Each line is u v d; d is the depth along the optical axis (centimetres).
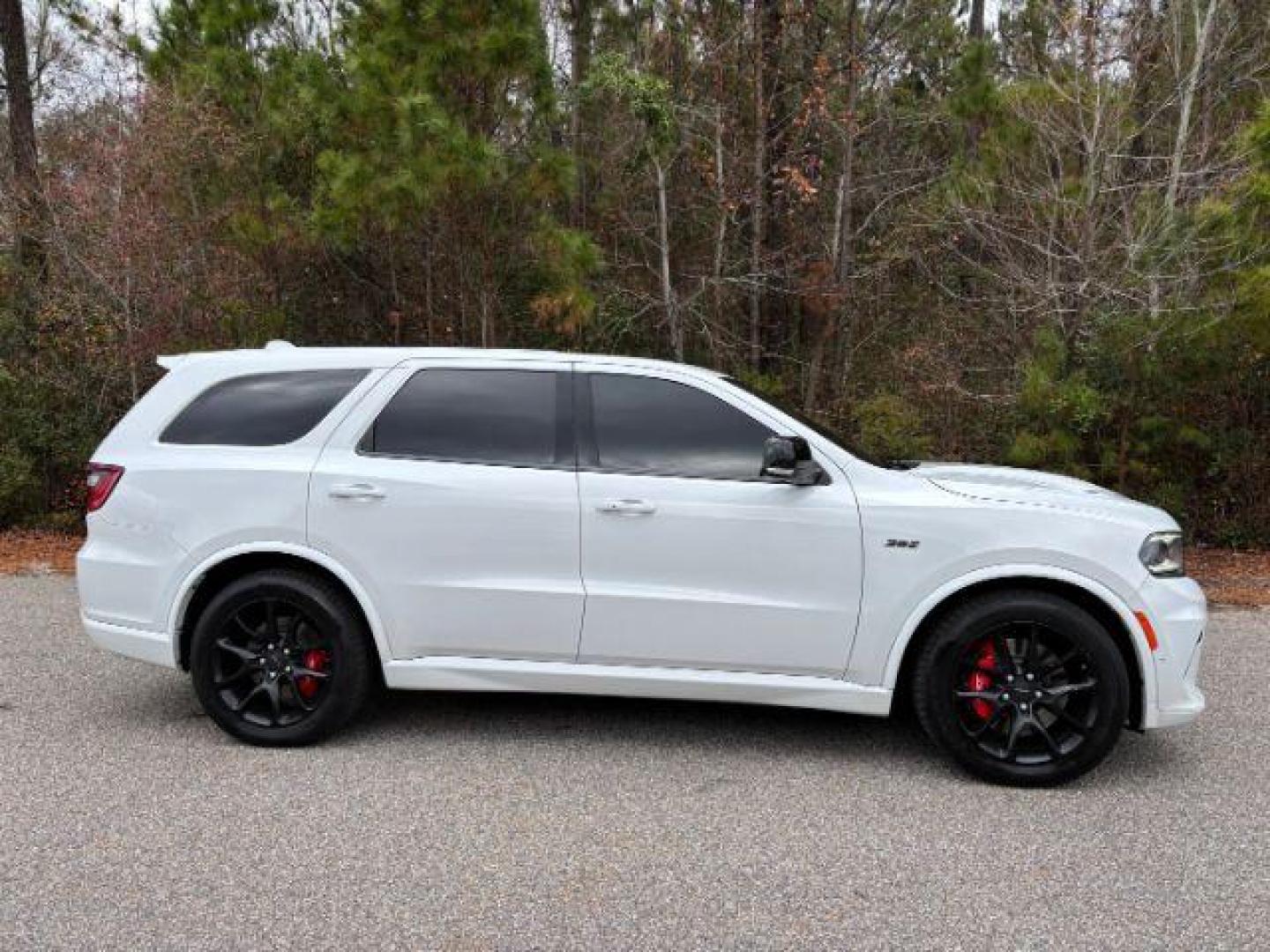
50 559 927
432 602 467
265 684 475
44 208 1074
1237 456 971
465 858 370
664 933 321
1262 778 456
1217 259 841
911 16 1200
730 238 1194
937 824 404
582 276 912
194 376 502
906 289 1249
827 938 320
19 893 340
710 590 457
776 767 462
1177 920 332
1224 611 773
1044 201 956
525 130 909
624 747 484
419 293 1120
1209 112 990
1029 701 441
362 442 480
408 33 877
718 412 473
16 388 1049
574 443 472
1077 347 940
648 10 1117
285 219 992
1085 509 450
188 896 339
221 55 1035
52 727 500
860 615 451
